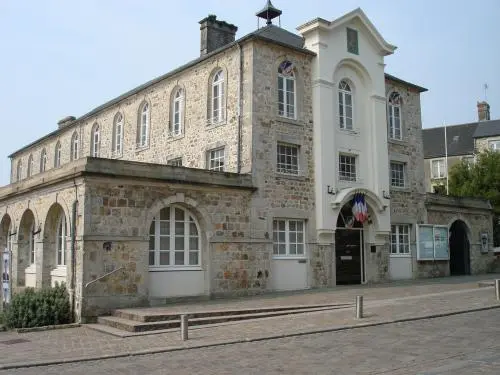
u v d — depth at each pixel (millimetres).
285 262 18875
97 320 13570
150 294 15461
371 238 21672
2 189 20688
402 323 11359
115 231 14414
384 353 8469
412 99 25297
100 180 14273
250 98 18500
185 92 21750
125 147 25422
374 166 22141
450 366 7445
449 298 15047
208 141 20203
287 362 8086
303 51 20078
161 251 15992
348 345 9211
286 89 19859
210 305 14523
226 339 10141
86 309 13617
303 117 19984
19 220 19094
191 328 11812
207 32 23500
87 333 12117
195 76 21266
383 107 22859
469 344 8914
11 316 13438
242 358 8516
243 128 18656
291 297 16281
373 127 22344
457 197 26766
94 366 8469
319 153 19984
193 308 13766
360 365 7711
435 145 47625
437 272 25094
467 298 14922
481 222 28250
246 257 17531
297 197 19328
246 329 11227
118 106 26391
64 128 31359
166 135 22516
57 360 8883
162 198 15547
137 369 8055
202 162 20375
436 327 10727
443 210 25812
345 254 21016
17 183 19031
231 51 19578
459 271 27562
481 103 49406
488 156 34906
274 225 18844
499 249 30891
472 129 47062
